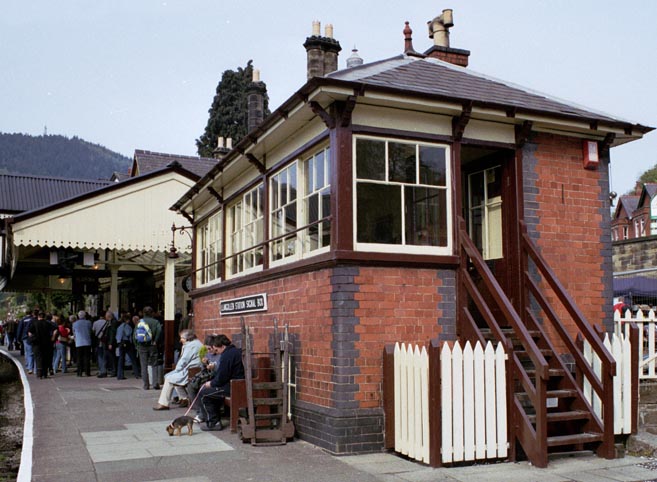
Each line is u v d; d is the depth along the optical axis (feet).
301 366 28.02
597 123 29.40
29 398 41.50
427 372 22.62
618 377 25.55
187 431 29.76
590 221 30.22
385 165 26.58
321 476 21.15
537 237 29.04
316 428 26.07
